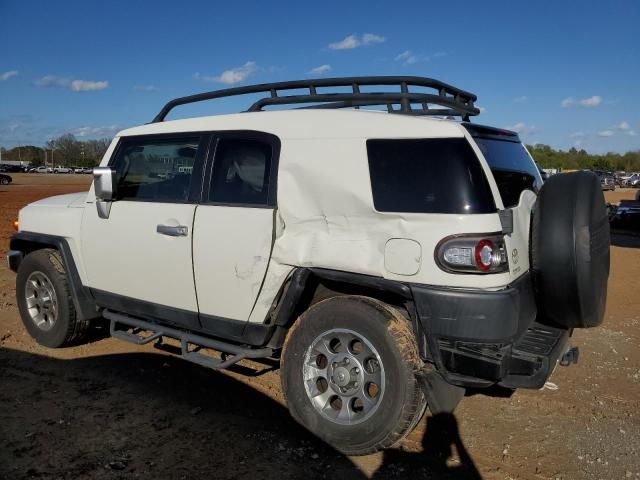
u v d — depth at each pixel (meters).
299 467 3.22
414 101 3.81
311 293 3.66
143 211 4.17
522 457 3.38
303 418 3.47
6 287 7.43
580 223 3.14
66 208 4.88
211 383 4.38
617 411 4.02
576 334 5.84
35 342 5.24
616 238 15.17
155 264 4.11
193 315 3.96
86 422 3.68
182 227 3.92
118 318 4.54
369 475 3.16
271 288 3.55
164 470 3.14
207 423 3.71
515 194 3.52
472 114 4.38
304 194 3.45
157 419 3.75
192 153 4.05
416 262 3.07
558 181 3.33
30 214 5.19
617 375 4.71
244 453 3.35
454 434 3.65
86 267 4.67
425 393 3.13
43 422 3.66
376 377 3.26
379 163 3.24
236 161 3.81
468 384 3.08
